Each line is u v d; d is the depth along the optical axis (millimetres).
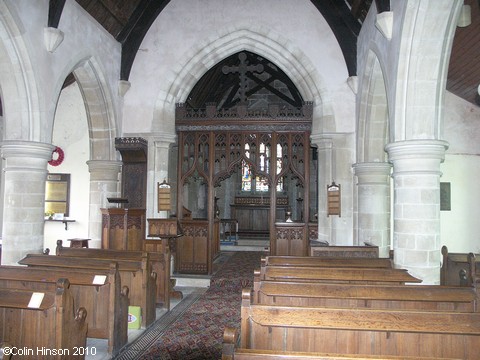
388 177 8773
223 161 16812
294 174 9719
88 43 8305
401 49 5848
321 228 9453
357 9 8453
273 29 9641
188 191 15164
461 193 10258
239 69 9945
